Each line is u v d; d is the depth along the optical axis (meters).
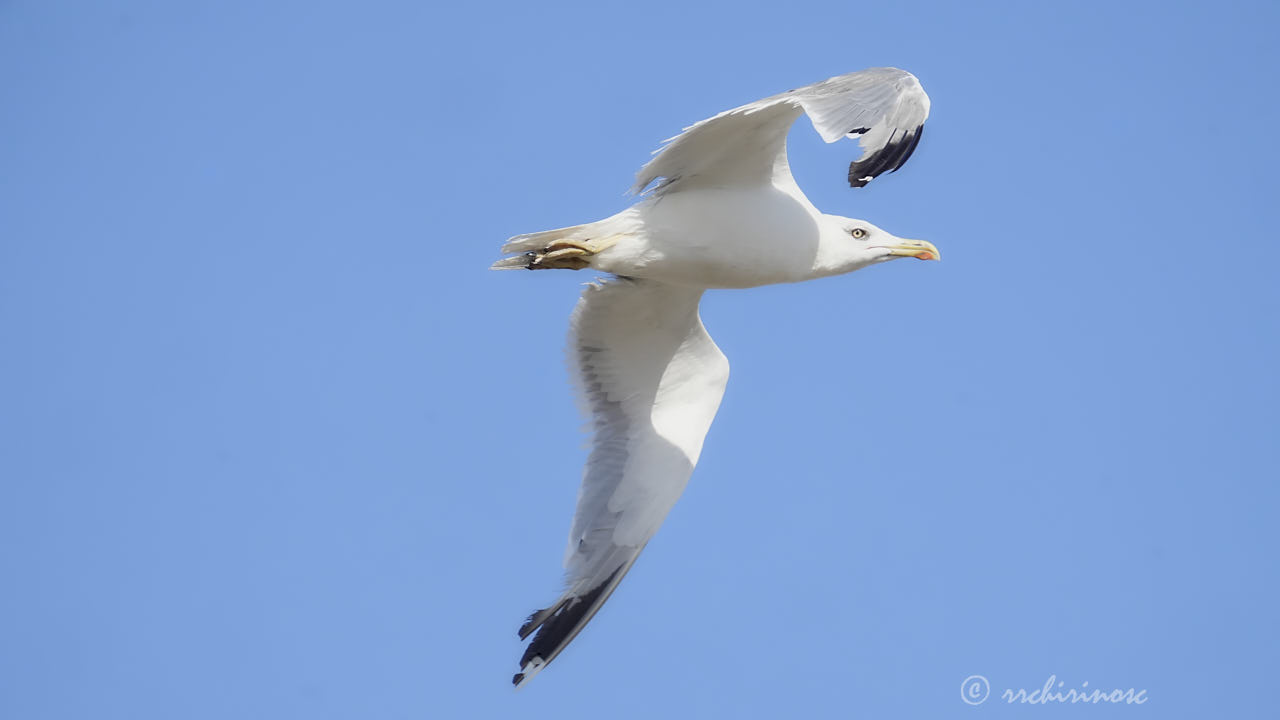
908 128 13.80
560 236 14.56
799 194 14.88
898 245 15.34
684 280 14.85
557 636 15.52
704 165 14.27
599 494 15.98
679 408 16.19
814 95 13.27
